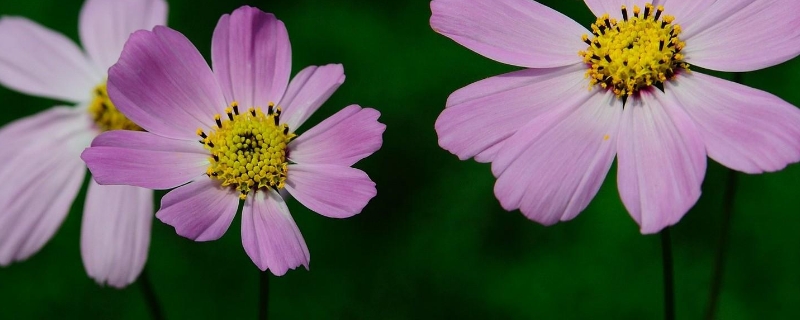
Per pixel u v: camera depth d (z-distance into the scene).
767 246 0.69
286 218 0.56
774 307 0.69
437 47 0.71
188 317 0.70
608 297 0.69
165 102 0.57
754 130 0.55
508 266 0.70
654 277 0.69
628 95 0.57
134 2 0.64
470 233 0.70
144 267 0.61
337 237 0.71
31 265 0.70
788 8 0.56
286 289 0.70
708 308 0.59
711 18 0.57
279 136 0.57
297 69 0.71
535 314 0.69
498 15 0.57
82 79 0.64
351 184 0.55
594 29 0.57
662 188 0.55
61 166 0.63
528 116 0.56
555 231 0.70
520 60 0.57
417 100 0.71
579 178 0.56
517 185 0.56
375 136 0.56
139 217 0.61
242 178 0.56
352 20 0.72
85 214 0.61
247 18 0.57
